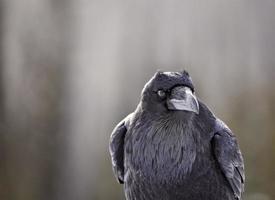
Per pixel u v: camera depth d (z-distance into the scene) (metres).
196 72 18.30
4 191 17.33
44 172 17.55
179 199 7.09
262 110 17.66
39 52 17.72
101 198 17.56
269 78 18.36
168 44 18.17
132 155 7.14
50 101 17.64
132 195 7.25
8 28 17.69
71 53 17.83
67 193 17.62
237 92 18.27
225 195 7.22
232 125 17.66
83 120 17.81
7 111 17.48
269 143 16.70
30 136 17.52
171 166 6.98
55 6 17.80
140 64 18.08
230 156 7.13
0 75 17.61
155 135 6.99
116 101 17.97
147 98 7.03
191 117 6.92
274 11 18.70
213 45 18.44
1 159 17.31
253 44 18.64
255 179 15.96
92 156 17.78
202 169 7.04
